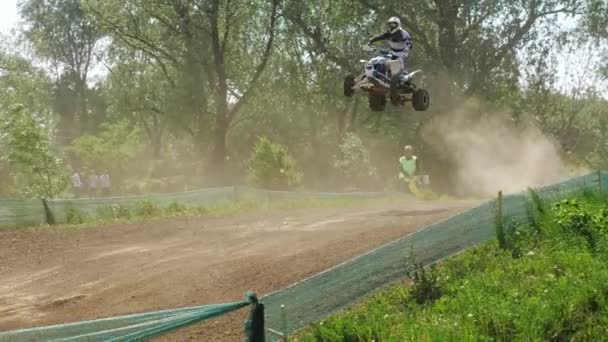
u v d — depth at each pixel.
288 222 17.16
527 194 12.45
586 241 10.42
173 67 46.88
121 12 43.88
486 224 11.20
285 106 48.62
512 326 7.73
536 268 9.59
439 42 41.03
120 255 14.80
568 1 39.25
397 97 14.00
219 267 12.73
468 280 9.48
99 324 7.75
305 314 8.70
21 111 27.19
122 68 51.22
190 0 42.25
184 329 9.91
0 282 13.41
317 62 45.44
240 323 9.93
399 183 23.59
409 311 8.98
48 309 11.50
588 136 48.47
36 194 26.30
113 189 46.44
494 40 39.94
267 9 42.50
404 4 39.97
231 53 44.81
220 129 44.72
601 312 7.77
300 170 46.91
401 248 10.03
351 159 41.06
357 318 8.70
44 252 15.73
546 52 40.56
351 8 41.34
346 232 14.31
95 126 83.50
